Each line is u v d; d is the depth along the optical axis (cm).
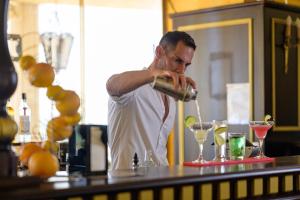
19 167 249
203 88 559
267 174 249
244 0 571
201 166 260
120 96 306
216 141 292
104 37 657
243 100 530
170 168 251
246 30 526
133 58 666
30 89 561
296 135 541
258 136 309
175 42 317
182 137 577
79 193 183
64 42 338
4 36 204
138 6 673
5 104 202
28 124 418
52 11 634
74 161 230
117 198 195
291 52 538
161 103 332
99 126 227
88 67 646
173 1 649
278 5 527
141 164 300
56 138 217
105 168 227
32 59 219
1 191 175
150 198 205
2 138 196
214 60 551
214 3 605
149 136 327
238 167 254
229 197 234
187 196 217
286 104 534
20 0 625
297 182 266
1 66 200
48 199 175
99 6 657
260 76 518
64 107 216
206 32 556
